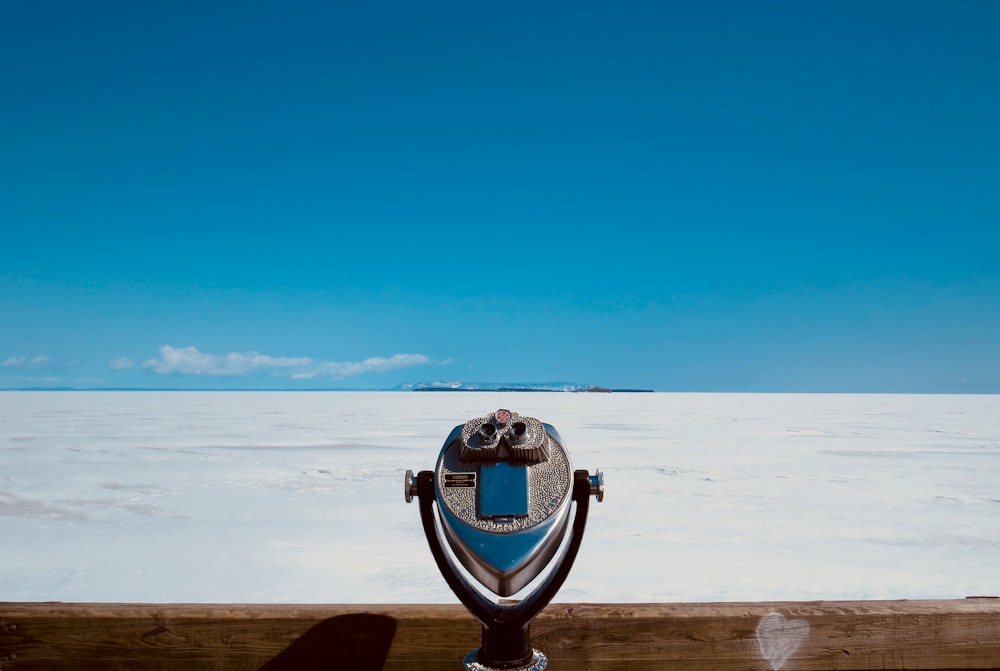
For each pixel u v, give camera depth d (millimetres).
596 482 1299
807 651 1696
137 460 12984
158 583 5523
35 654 1698
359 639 1694
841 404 48094
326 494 9461
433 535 1297
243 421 24984
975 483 10586
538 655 1362
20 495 9297
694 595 5180
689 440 17641
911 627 1708
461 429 1328
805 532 7219
